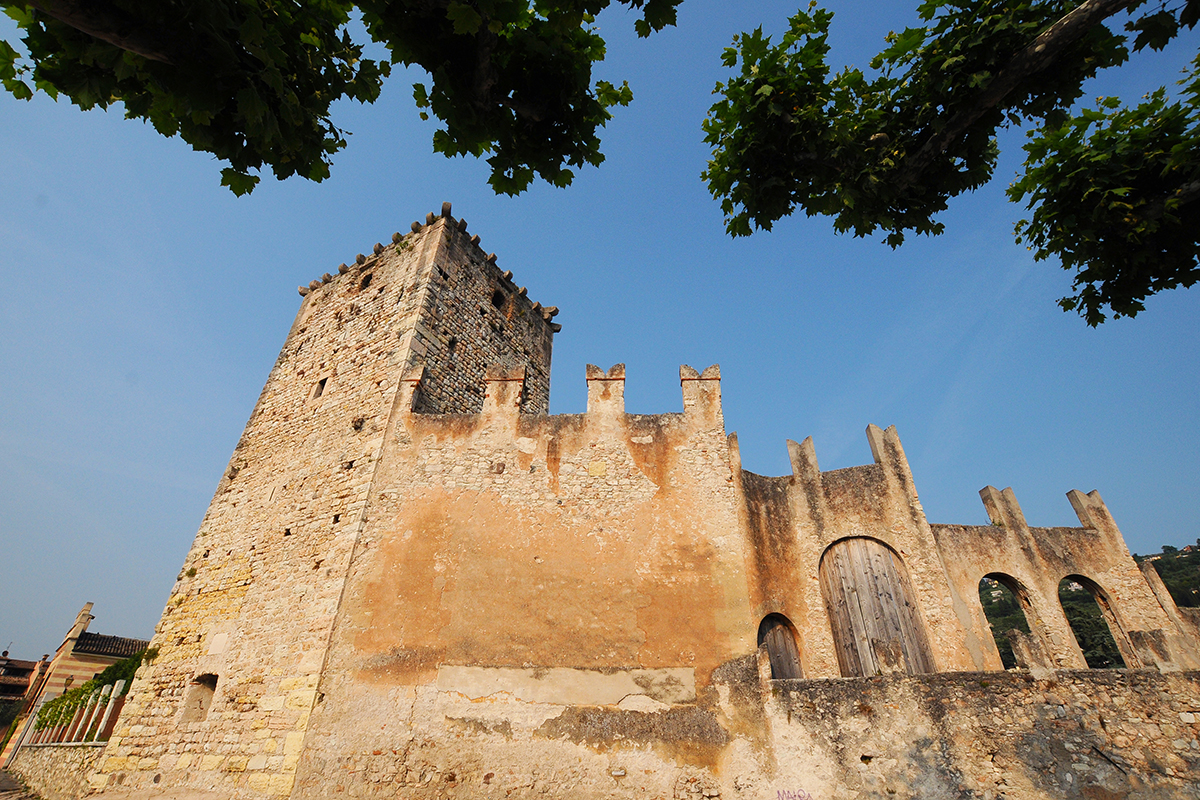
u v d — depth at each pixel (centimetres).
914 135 797
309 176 694
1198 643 1141
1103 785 939
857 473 1730
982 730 1013
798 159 802
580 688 1168
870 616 1536
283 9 648
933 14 757
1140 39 682
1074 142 872
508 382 1572
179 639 1545
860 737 1056
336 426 1683
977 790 973
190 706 1389
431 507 1400
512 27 664
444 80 645
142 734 1424
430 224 2064
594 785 1073
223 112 622
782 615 1523
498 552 1330
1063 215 885
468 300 2042
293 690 1225
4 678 5394
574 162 738
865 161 780
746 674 1169
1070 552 1814
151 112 616
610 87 740
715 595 1266
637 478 1419
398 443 1512
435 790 1080
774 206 834
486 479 1432
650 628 1232
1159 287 856
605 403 1536
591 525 1358
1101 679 1012
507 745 1116
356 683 1196
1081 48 712
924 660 1464
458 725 1140
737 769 1070
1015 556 1752
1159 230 838
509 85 690
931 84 764
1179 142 806
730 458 1703
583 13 599
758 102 791
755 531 1602
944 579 1546
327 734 1148
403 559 1333
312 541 1454
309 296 2308
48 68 577
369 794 1084
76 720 2200
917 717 1048
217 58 559
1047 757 973
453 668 1198
